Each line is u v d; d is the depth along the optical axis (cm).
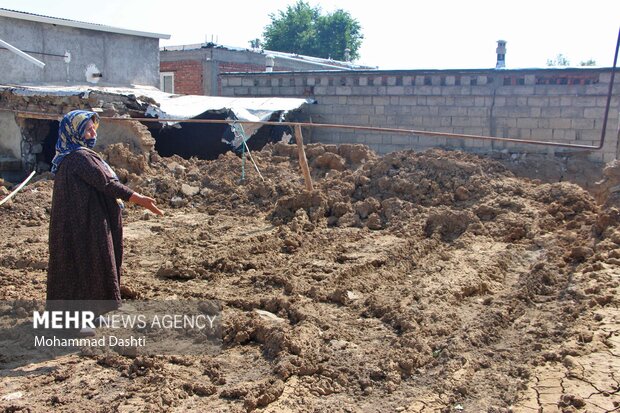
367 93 1692
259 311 585
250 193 1044
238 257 738
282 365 467
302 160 948
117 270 536
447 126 1589
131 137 1260
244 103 1683
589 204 885
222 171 1150
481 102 1537
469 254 750
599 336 492
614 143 1404
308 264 718
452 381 450
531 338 519
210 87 2662
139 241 823
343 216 916
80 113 517
